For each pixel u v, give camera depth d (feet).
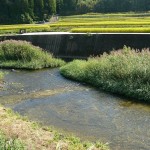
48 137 43.86
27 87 77.05
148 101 61.98
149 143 45.27
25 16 256.11
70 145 42.57
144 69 67.56
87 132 49.11
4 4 256.11
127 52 80.33
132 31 114.62
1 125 45.65
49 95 69.56
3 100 66.49
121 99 64.59
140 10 281.95
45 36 122.11
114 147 44.09
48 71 96.12
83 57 113.39
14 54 107.55
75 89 73.87
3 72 94.89
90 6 306.55
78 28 132.26
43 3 283.59
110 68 75.51
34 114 57.41
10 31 147.43
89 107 60.70
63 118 55.21
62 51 117.91
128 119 54.03
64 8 317.83
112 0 294.66
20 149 34.35
